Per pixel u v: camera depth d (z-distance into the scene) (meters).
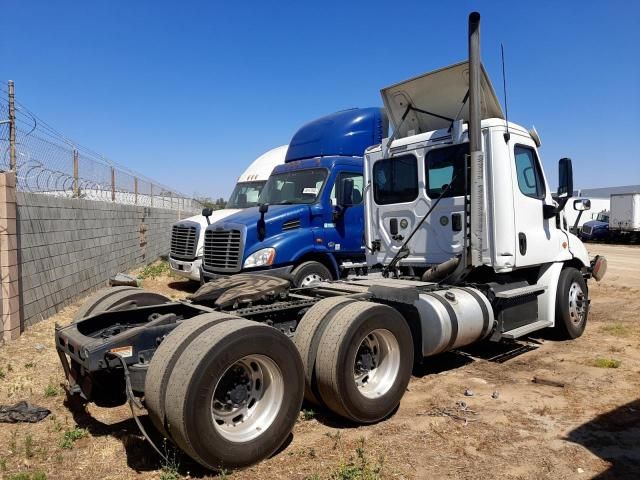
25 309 7.63
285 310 5.10
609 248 31.27
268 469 3.77
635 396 5.19
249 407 3.94
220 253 9.02
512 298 6.68
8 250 6.90
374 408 4.52
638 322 8.90
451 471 3.73
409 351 4.89
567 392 5.34
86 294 10.81
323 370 4.34
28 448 4.02
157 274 14.62
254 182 13.04
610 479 3.60
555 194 7.34
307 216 9.09
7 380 5.62
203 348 3.54
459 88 6.86
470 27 5.99
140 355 4.14
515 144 6.73
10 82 7.86
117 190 14.63
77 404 5.10
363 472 3.67
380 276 7.19
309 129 10.30
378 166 7.76
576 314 7.68
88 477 3.71
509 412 4.83
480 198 6.32
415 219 7.20
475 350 7.11
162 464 3.81
